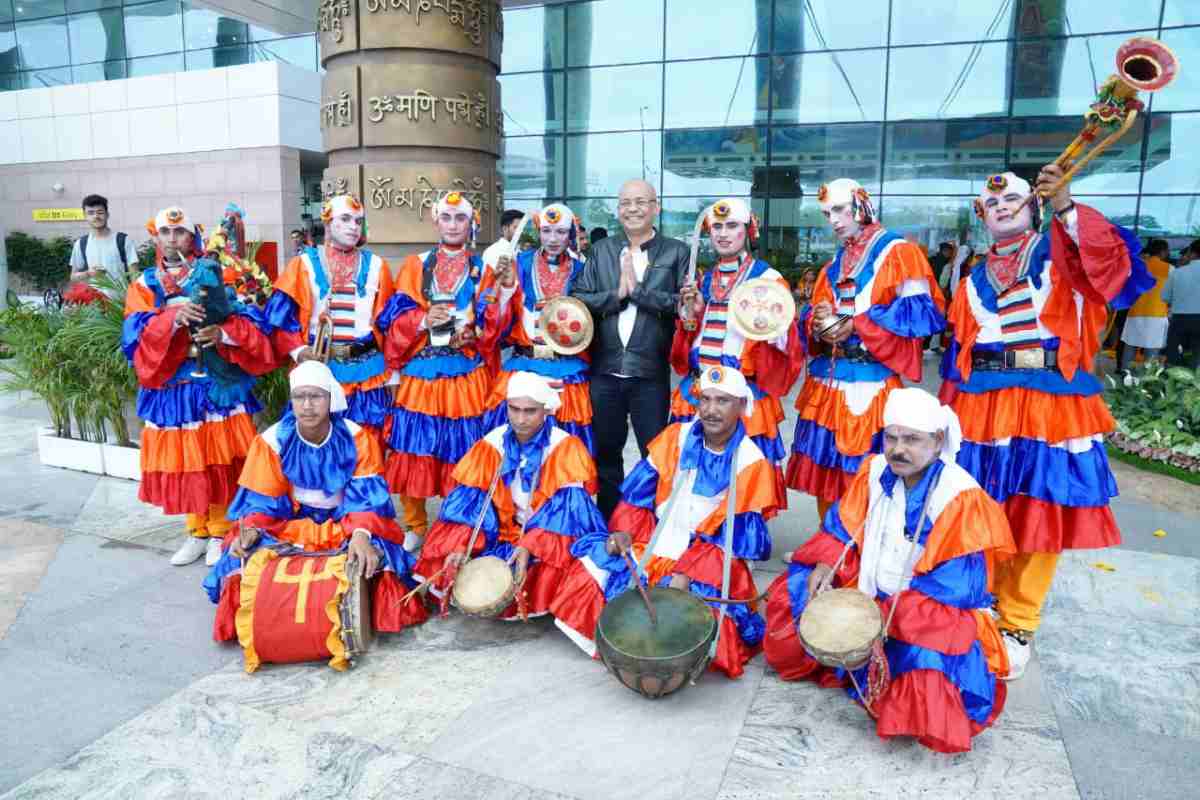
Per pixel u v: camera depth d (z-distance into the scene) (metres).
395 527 3.76
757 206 17.16
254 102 17.47
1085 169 15.55
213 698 3.18
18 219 20.34
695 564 3.43
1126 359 10.77
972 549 2.84
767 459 3.84
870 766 2.80
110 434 6.45
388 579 3.65
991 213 3.50
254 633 3.30
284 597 3.30
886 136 16.27
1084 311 3.44
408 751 2.87
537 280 4.62
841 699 3.22
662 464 3.69
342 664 3.37
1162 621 3.87
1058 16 14.95
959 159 15.98
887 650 2.92
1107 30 14.82
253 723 3.02
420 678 3.35
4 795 2.61
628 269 4.34
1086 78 15.10
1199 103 14.64
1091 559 4.59
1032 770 2.79
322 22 6.77
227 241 4.40
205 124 18.02
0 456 6.64
